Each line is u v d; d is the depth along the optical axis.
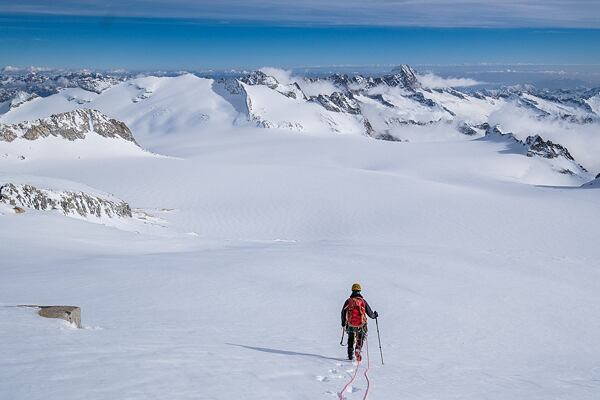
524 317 22.17
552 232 68.56
